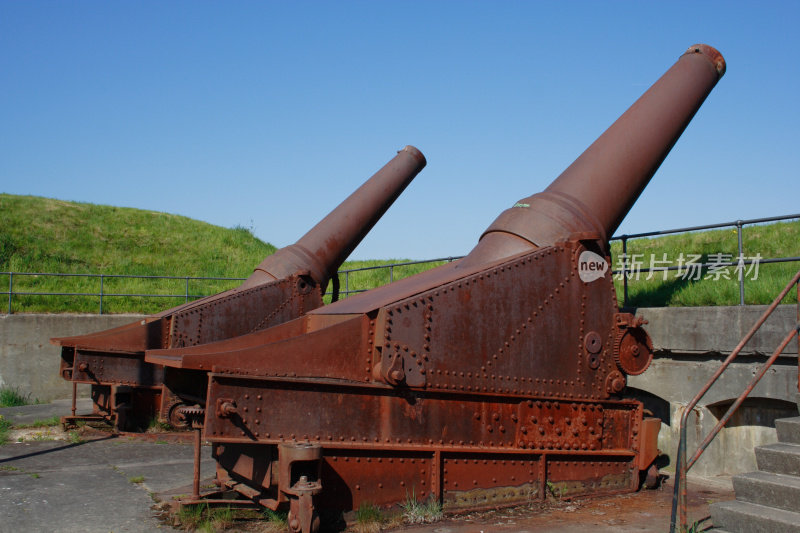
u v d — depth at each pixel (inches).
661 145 291.0
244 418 207.8
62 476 292.0
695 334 294.5
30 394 565.9
